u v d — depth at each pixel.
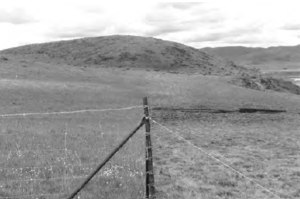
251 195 12.01
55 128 23.22
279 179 14.40
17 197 9.64
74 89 60.47
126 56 152.00
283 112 54.09
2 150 14.70
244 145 22.84
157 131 27.92
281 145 23.06
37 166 12.59
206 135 27.31
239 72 152.25
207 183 13.29
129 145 18.00
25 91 53.19
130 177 11.88
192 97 65.69
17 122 24.98
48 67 83.88
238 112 50.97
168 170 14.99
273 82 109.06
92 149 16.25
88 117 33.31
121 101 54.62
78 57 157.88
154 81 80.44
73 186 10.68
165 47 167.50
